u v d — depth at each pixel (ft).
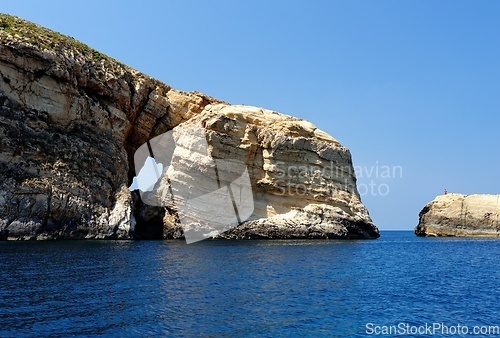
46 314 59.16
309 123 257.96
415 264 140.77
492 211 317.22
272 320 61.72
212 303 69.15
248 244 187.93
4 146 161.38
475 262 151.53
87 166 185.26
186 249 154.61
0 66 168.35
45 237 162.20
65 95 187.52
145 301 68.23
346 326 61.16
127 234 183.52
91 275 88.63
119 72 219.61
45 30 206.08
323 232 231.09
